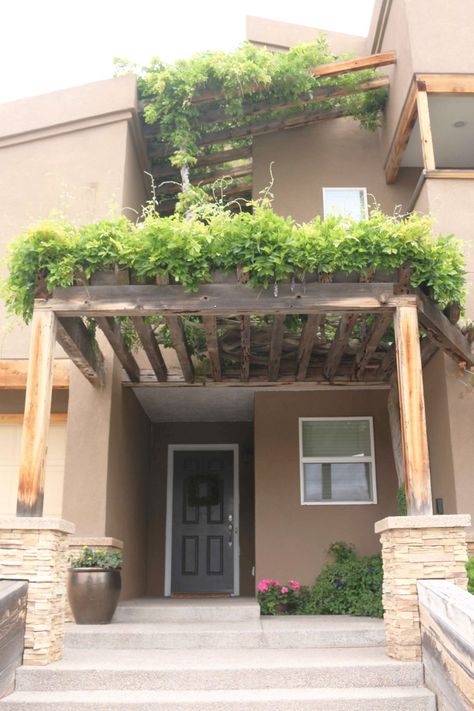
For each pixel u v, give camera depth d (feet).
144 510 29.04
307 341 20.48
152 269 15.83
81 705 12.28
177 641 17.15
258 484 25.86
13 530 14.23
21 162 24.88
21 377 22.93
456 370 20.47
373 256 15.88
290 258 15.72
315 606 23.07
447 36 24.02
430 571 14.24
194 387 25.18
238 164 31.89
